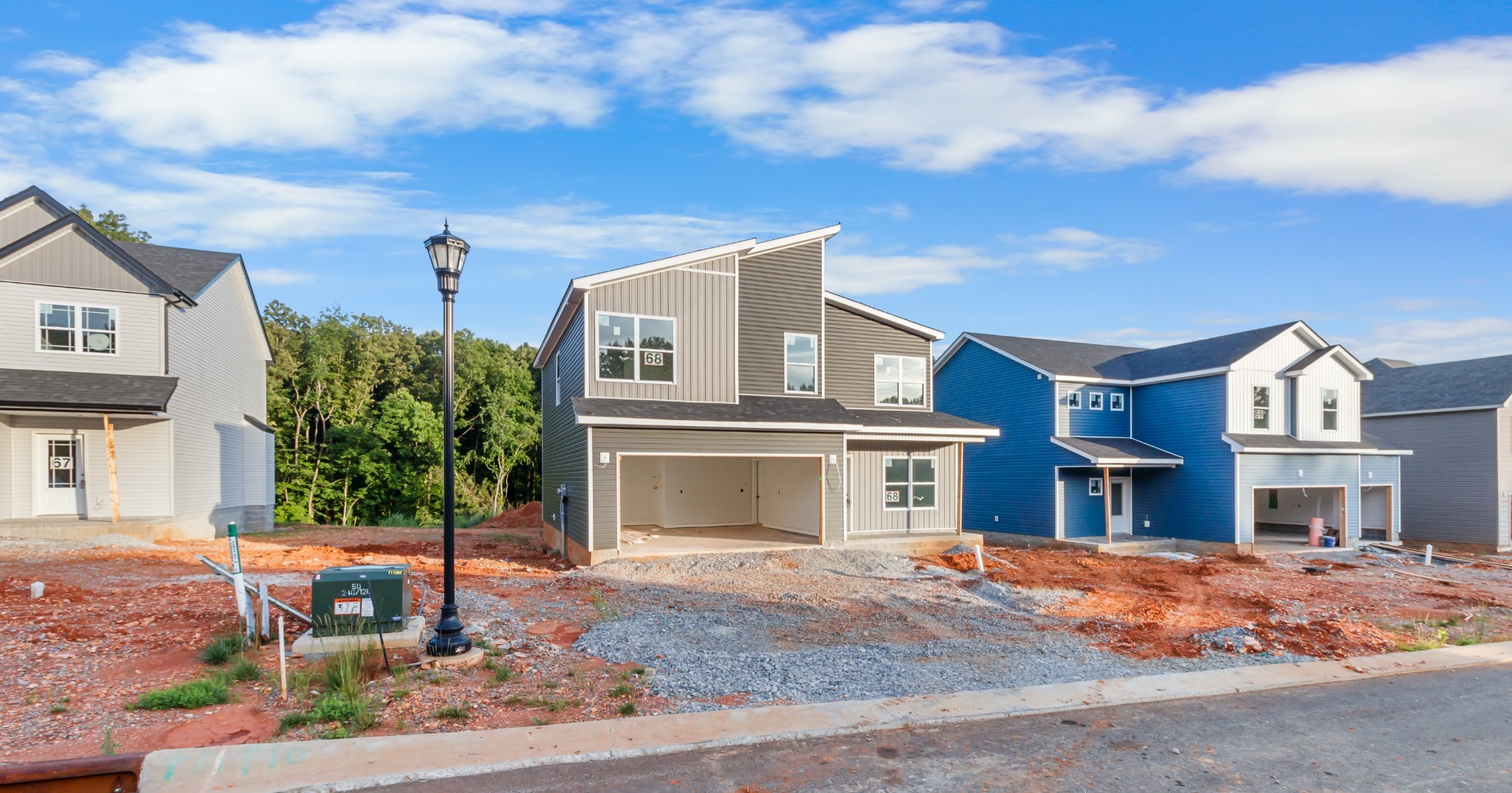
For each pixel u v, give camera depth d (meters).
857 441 21.02
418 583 12.49
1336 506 27.47
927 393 22.20
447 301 8.62
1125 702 7.75
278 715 6.64
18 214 18.92
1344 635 10.77
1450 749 6.62
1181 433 24.88
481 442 47.31
